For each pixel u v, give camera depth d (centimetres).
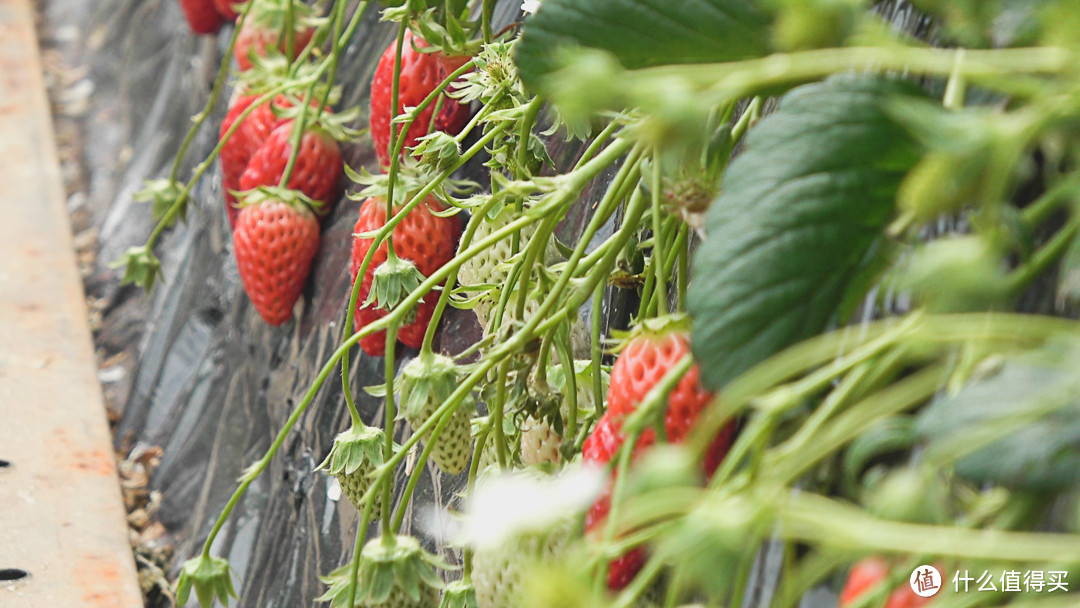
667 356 65
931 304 41
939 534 35
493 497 39
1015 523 41
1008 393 40
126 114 267
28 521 162
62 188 250
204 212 210
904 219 48
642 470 37
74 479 173
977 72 36
